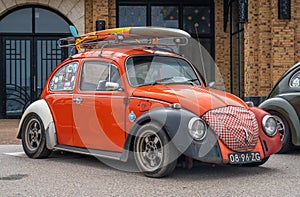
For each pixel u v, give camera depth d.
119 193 5.41
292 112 8.41
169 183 5.92
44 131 7.73
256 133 6.39
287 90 8.62
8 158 8.05
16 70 16.58
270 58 13.95
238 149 6.14
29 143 8.09
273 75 13.73
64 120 7.51
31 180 6.17
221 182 5.98
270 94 8.93
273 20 13.73
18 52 16.58
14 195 5.36
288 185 5.80
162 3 17.00
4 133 12.15
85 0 16.33
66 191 5.53
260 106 8.91
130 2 16.84
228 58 16.92
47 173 6.66
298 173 6.62
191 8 17.12
